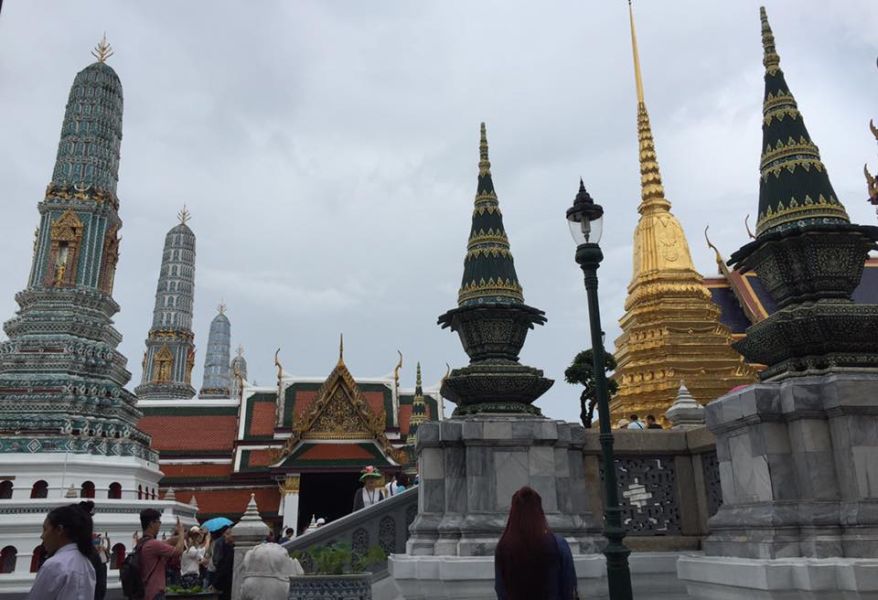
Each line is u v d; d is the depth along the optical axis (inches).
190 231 3727.9
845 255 386.6
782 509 347.3
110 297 1588.3
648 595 462.6
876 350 372.5
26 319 1454.2
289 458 1777.8
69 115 1662.2
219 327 4894.2
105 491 1272.1
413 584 456.1
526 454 482.6
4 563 1104.8
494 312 534.9
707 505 505.4
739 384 1200.2
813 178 399.9
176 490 1834.4
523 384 511.8
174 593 516.4
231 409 2119.8
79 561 231.1
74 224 1547.7
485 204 575.5
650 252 1395.2
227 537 616.1
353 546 636.7
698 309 1295.5
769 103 430.9
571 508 484.7
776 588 323.9
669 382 1192.2
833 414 350.3
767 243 395.9
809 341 370.6
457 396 532.7
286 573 430.9
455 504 479.5
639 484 520.4
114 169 1683.1
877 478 336.2
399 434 2016.5
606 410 351.6
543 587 231.6
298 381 2097.7
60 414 1310.3
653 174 1502.2
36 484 1224.2
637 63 1685.5
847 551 327.9
